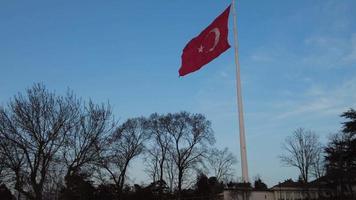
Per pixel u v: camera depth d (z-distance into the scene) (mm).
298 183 88062
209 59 23922
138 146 82500
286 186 85875
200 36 24750
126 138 81375
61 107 38125
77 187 41938
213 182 100438
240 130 22656
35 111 37031
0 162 36125
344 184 74062
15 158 36531
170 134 92812
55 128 37344
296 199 84125
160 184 94188
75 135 38594
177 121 92688
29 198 37219
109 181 75500
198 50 24688
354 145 64875
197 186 101062
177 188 94250
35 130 36812
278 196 84125
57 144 37406
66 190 41031
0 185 42812
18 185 36969
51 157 36969
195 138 93250
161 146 93188
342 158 70125
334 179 74312
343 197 72125
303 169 84312
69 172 38500
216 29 23891
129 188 91625
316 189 82000
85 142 38812
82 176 40844
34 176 36625
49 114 37469
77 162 38438
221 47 23484
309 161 85625
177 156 92875
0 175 37531
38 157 36812
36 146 36906
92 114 45531
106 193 73562
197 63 24594
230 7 23797
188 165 92688
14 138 36469
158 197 93938
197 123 93250
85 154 38656
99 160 39938
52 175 38562
